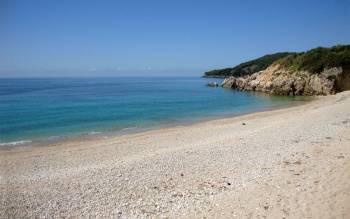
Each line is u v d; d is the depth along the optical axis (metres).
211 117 34.47
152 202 10.86
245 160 15.38
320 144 17.41
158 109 42.12
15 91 81.62
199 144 19.80
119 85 125.94
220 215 9.67
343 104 36.34
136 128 28.12
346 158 14.20
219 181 12.63
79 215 10.02
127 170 14.47
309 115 29.81
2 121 32.09
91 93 74.75
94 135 25.16
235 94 68.25
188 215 9.80
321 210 9.39
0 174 14.70
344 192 10.38
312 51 69.69
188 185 12.34
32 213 10.21
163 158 16.38
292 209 9.66
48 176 14.15
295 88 63.41
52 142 22.67
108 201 11.03
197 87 101.88
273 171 13.39
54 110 41.06
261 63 138.88
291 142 18.55
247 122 29.17
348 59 59.62
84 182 13.03
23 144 22.09
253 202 10.40
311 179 11.95
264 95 64.56
